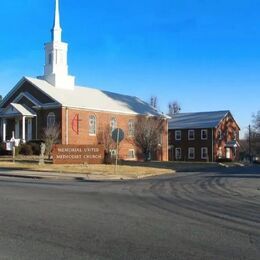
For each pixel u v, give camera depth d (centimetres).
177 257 827
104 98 6319
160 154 6750
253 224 1186
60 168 3516
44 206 1455
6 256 828
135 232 1051
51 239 967
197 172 3712
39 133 5550
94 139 5753
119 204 1544
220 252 870
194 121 8219
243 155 9431
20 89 5819
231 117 8406
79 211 1359
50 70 5956
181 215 1318
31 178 2908
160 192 2012
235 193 2019
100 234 1023
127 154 6188
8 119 5856
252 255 851
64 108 5412
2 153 5016
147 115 6544
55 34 5956
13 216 1250
